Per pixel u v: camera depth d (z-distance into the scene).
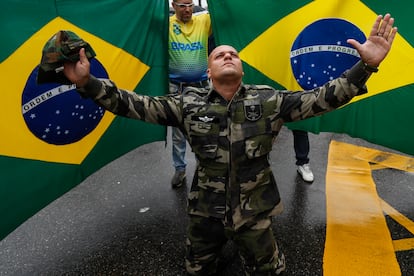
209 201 1.91
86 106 2.47
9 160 2.12
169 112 1.89
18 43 2.06
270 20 2.82
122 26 2.65
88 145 2.58
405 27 2.55
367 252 2.46
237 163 1.84
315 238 2.63
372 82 2.71
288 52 2.86
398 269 2.30
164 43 2.94
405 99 2.66
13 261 2.51
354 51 2.71
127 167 3.98
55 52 1.51
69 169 2.48
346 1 2.64
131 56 2.76
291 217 2.90
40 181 2.31
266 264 1.97
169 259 2.48
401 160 3.86
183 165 3.40
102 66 2.55
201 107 1.86
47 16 2.19
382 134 2.80
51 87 2.25
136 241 2.69
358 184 3.39
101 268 2.42
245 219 1.88
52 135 2.33
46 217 3.04
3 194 2.11
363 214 2.91
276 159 4.02
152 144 4.63
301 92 1.86
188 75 3.06
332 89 1.71
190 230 2.07
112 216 3.03
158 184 3.57
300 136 3.36
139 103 1.81
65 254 2.57
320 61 2.82
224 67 1.80
